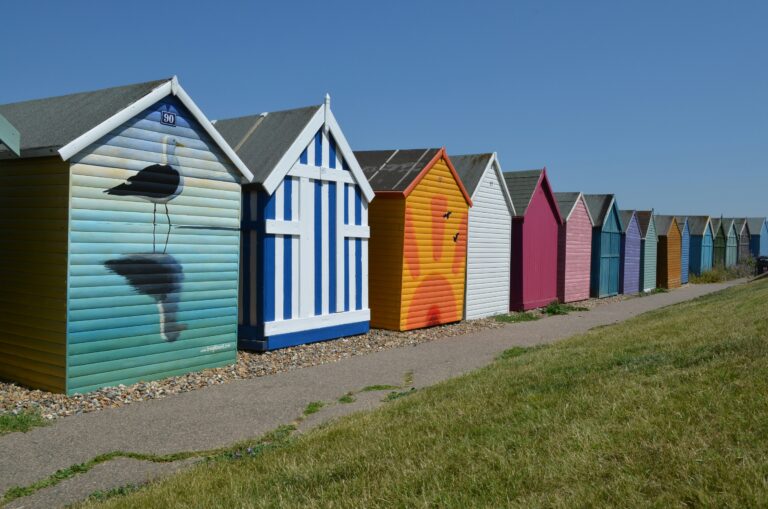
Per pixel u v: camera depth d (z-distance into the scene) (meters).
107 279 9.95
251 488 5.60
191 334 11.33
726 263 54.94
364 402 9.59
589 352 10.76
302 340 14.21
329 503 4.98
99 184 9.82
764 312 12.93
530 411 6.70
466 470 5.29
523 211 23.70
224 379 11.13
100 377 9.91
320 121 14.46
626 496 4.41
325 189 14.82
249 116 15.61
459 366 12.60
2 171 10.27
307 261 14.37
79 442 7.61
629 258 34.19
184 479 5.98
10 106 12.39
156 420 8.56
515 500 4.63
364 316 16.14
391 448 6.17
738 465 4.59
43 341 9.73
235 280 12.13
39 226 9.80
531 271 24.36
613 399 6.59
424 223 17.75
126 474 6.59
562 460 5.15
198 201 11.38
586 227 29.41
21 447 7.41
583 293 29.23
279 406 9.35
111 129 9.77
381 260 17.20
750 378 6.48
